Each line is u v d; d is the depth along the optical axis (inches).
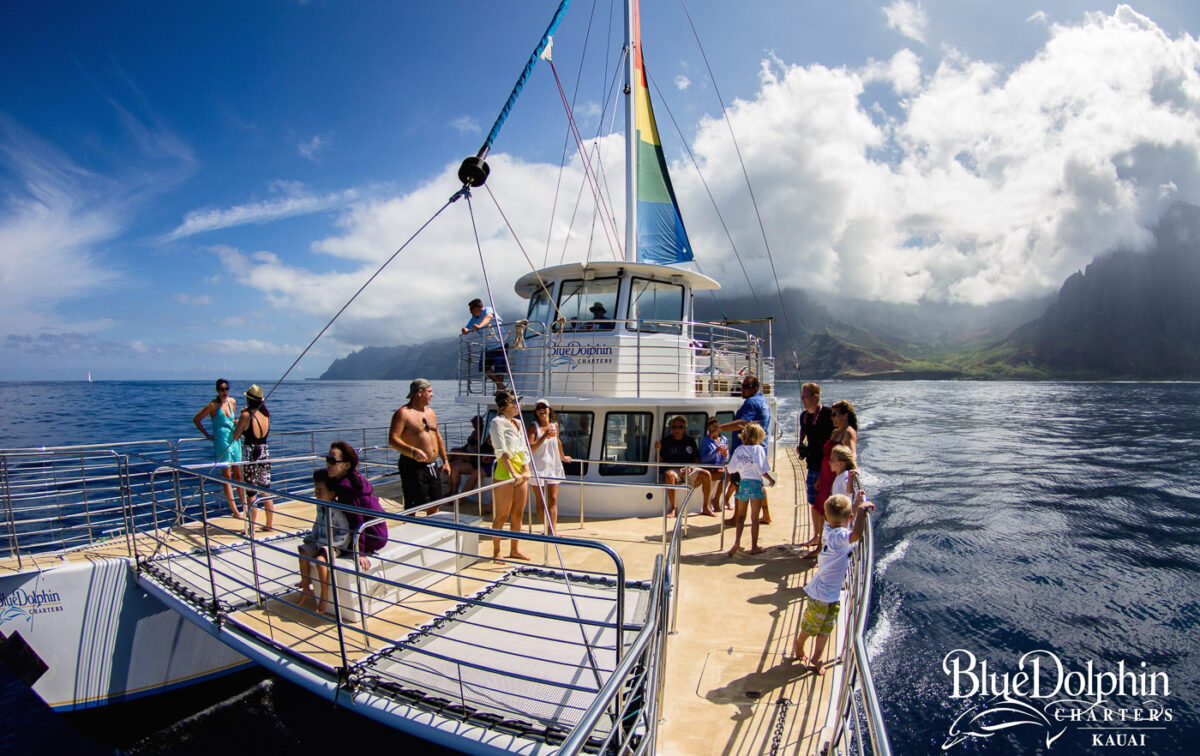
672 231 560.7
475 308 446.0
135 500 593.6
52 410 2250.2
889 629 447.5
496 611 228.4
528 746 155.1
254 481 342.3
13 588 256.7
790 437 927.0
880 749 80.7
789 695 182.7
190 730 298.7
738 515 312.0
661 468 403.9
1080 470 1131.9
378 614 232.2
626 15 531.5
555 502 339.3
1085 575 548.1
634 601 235.9
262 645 210.7
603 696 101.0
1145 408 3161.9
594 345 407.5
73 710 269.4
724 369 495.2
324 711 310.8
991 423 2199.8
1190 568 565.0
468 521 380.8
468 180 258.1
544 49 286.4
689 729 165.8
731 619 237.6
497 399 295.9
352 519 232.4
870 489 944.3
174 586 261.9
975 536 674.2
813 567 293.7
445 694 175.3
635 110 538.6
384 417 1899.6
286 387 7229.3
